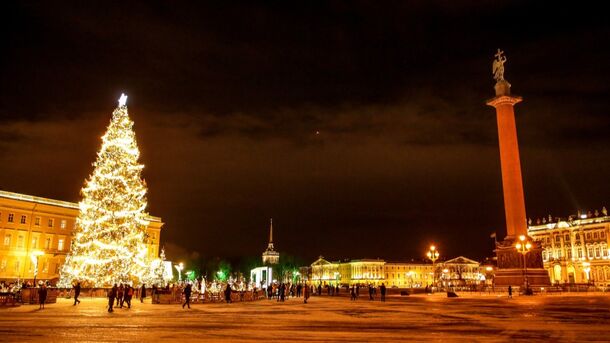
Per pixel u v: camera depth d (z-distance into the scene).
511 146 71.12
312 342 16.23
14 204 88.00
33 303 38.62
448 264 177.00
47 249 91.75
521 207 69.81
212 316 27.41
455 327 21.25
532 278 67.62
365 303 44.25
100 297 47.91
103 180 49.97
